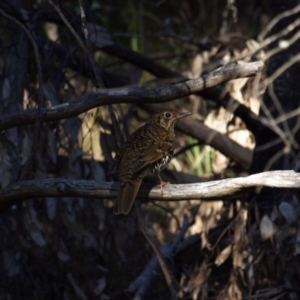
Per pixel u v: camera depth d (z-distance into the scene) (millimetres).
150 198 7770
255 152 12711
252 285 11492
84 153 11047
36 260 11156
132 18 19906
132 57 13141
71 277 11438
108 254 12609
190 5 20500
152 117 9180
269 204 11922
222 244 12906
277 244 10992
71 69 12961
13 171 10164
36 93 11359
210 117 13977
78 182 7809
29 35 8227
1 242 11062
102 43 12570
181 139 18031
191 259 13258
